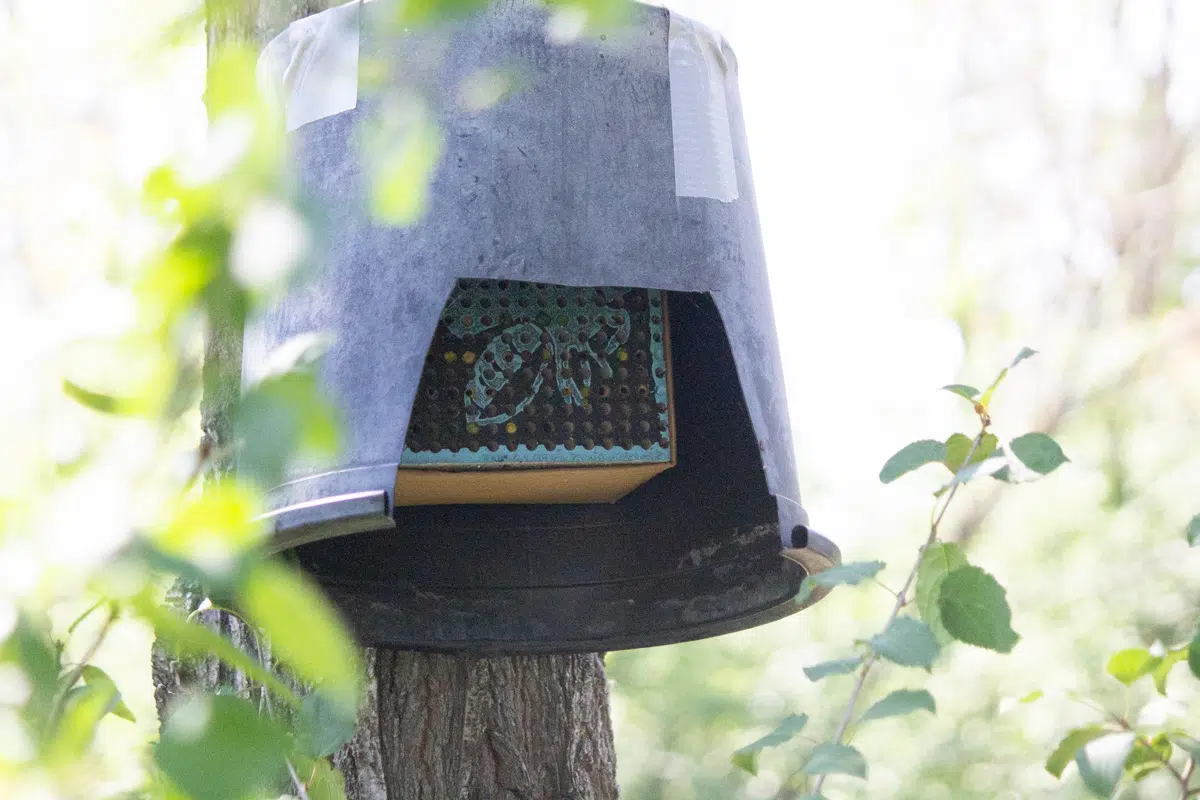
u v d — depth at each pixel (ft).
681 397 10.37
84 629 4.75
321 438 3.17
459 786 10.52
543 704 10.86
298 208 3.27
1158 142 43.60
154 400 3.34
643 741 33.04
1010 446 6.70
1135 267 41.63
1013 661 31.99
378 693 10.42
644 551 10.60
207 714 3.58
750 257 8.95
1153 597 32.19
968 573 6.62
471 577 10.52
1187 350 37.63
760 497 9.75
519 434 8.98
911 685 32.22
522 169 8.06
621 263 8.25
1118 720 6.98
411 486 9.33
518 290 9.09
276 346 8.11
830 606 33.96
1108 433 36.55
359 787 10.17
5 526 3.09
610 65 8.41
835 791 30.35
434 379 8.86
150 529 3.07
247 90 3.29
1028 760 30.60
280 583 3.01
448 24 7.64
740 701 32.94
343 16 8.09
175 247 3.23
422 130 4.42
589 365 9.18
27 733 3.54
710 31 8.94
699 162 8.66
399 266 7.88
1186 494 33.68
